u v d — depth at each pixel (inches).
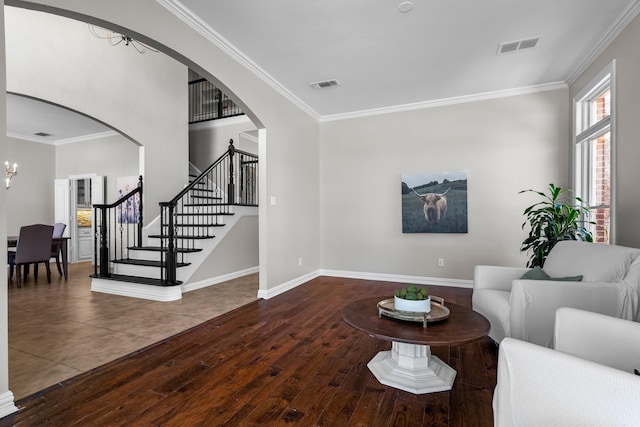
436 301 94.6
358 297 161.3
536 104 169.0
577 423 40.8
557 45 128.6
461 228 182.9
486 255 178.5
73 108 167.2
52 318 129.8
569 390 41.6
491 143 177.6
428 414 67.9
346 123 211.5
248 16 110.3
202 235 200.1
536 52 134.1
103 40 181.2
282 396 74.8
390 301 91.9
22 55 148.7
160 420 65.9
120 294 167.2
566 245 106.7
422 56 137.6
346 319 81.2
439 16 110.3
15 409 68.5
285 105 174.4
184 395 75.1
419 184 192.2
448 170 186.4
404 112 197.2
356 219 209.2
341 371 86.5
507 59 140.3
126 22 90.7
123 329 117.8
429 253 191.2
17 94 148.0
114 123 186.2
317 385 79.5
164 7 102.2
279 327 120.1
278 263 169.0
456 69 149.9
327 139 216.4
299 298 159.9
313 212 209.0
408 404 71.5
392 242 200.1
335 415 67.7
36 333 113.4
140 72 201.5
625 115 110.9
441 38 124.0
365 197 206.8
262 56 137.6
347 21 113.2
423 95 181.0
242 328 119.1
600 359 54.8
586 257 94.6
